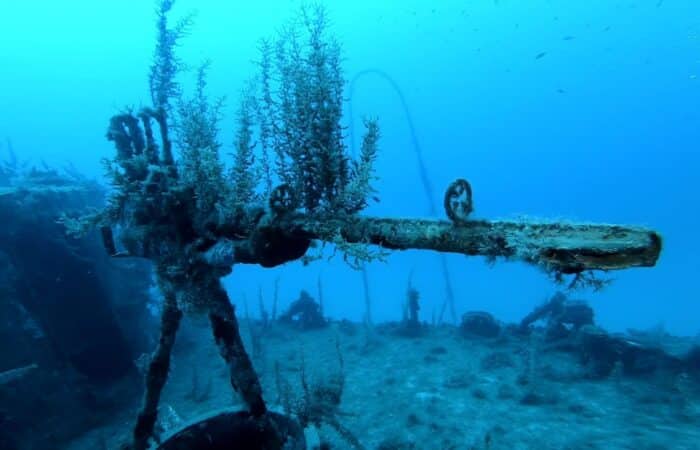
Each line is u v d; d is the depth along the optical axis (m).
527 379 10.35
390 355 12.81
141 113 4.04
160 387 4.73
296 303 16.75
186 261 3.85
